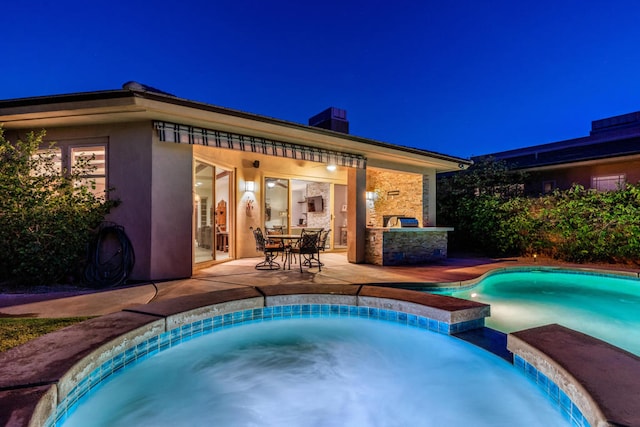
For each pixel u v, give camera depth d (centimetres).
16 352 247
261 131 639
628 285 675
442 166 984
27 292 501
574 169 1153
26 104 517
